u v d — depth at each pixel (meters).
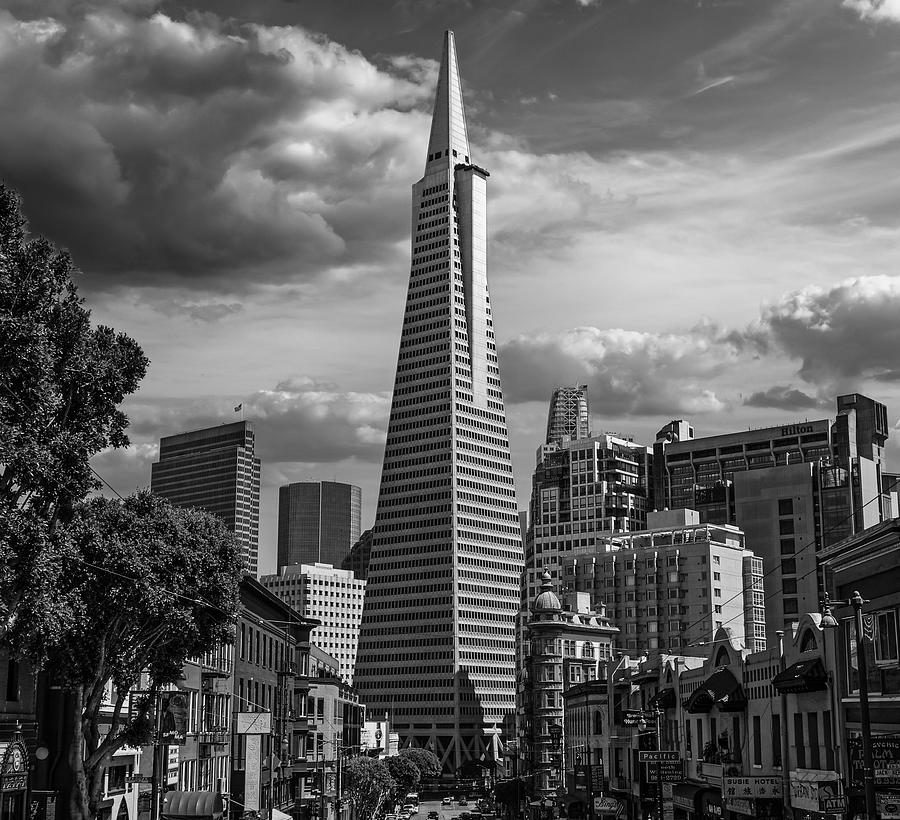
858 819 47.59
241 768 101.69
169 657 58.91
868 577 54.41
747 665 72.25
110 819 70.94
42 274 44.97
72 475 45.91
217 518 61.62
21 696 61.16
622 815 105.56
